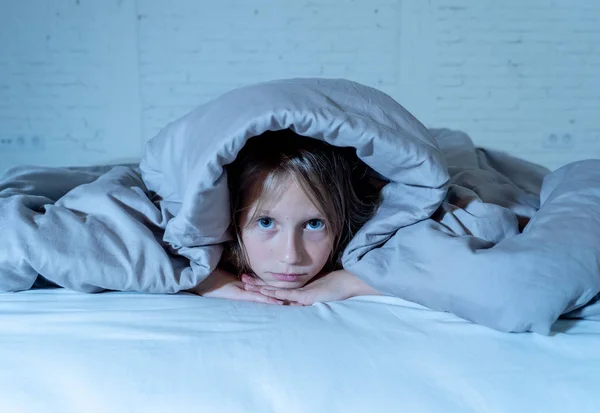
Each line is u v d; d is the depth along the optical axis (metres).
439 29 2.21
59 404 0.49
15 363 0.53
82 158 2.25
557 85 2.28
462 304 0.61
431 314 0.64
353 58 2.23
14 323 0.60
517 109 2.30
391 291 0.69
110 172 0.91
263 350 0.54
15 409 0.48
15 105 2.19
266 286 0.76
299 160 0.72
